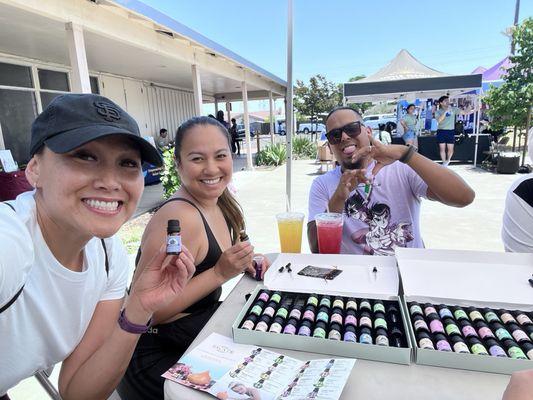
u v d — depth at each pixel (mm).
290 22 2578
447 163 9789
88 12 4625
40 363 1076
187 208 1485
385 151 1761
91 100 915
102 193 891
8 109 6945
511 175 8156
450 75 8383
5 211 898
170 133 13352
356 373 895
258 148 15156
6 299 849
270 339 1016
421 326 992
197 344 1047
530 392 641
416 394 819
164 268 1044
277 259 1520
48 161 863
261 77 12758
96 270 1118
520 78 8188
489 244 4070
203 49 7738
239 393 842
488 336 935
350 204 1968
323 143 10547
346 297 1191
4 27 5141
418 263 1346
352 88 8125
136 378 1378
